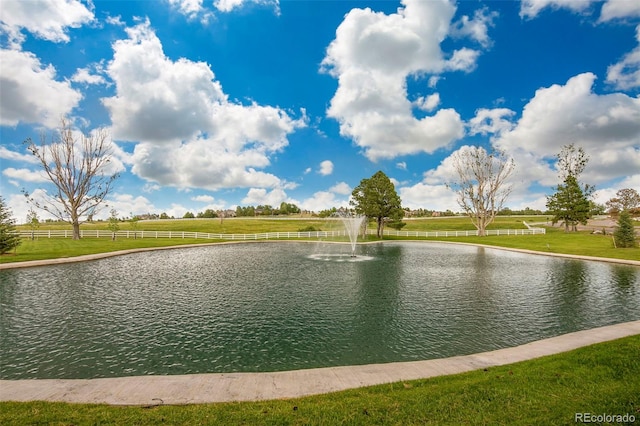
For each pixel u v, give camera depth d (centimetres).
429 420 394
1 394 482
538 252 2850
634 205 5734
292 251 3153
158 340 884
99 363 746
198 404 452
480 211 4894
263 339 895
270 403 448
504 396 452
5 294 1370
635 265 2169
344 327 991
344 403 443
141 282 1628
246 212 11812
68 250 2705
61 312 1125
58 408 433
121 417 407
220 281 1664
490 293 1415
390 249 3378
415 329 973
